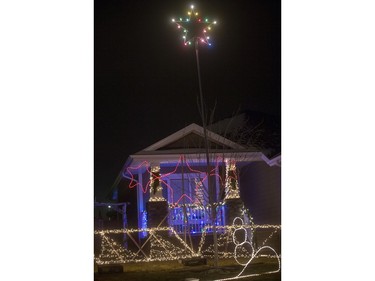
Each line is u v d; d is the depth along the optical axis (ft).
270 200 50.34
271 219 50.03
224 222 50.31
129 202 63.93
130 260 45.96
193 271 36.09
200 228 50.57
